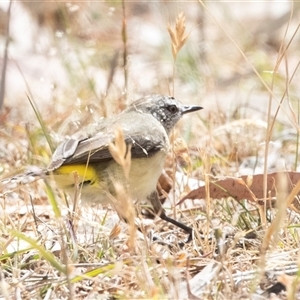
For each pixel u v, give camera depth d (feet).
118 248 31.60
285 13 68.85
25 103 51.78
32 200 36.83
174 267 27.94
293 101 52.08
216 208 36.40
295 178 34.68
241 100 52.13
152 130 37.09
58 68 58.08
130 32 66.44
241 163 43.68
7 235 33.09
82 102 48.06
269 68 58.95
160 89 52.75
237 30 65.87
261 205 34.76
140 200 36.50
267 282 27.61
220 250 27.78
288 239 31.17
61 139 42.93
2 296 27.58
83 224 34.63
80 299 27.68
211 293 26.53
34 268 30.63
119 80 54.95
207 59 59.82
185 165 43.19
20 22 63.93
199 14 64.39
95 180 35.19
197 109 41.24
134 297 25.82
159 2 68.90
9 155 43.52
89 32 64.08
